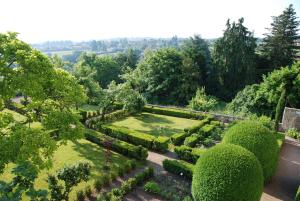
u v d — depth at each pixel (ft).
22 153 31.07
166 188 43.42
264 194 43.52
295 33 140.26
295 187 45.93
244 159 33.91
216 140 66.85
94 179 45.44
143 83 134.82
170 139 64.95
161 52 140.87
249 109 98.73
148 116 91.61
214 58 140.77
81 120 78.43
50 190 39.37
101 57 195.21
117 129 66.80
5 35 39.06
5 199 22.35
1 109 37.93
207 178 34.09
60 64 114.52
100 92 82.38
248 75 130.93
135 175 45.34
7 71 36.06
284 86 88.33
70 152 56.34
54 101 45.80
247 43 134.00
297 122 75.72
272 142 44.06
